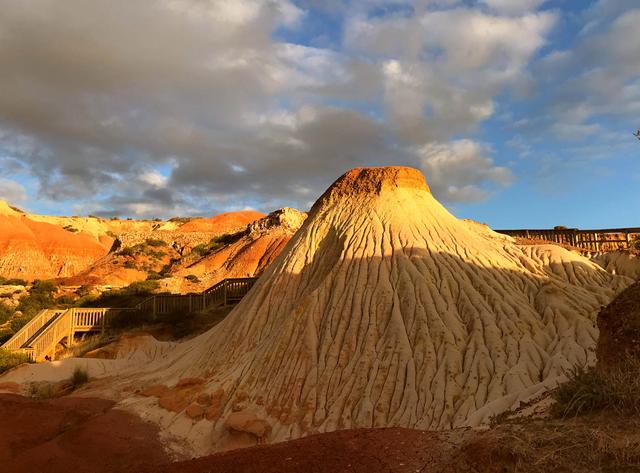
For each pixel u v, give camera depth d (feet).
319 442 26.91
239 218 326.44
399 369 58.54
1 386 76.54
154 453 51.03
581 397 22.72
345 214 89.20
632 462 17.49
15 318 138.72
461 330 62.18
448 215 90.33
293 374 62.59
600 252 97.30
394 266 73.82
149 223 391.04
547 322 63.46
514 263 78.54
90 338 111.55
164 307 118.83
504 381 53.72
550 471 18.33
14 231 293.64
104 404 62.85
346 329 66.23
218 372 70.08
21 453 46.11
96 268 215.72
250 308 78.84
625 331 25.72
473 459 20.77
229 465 26.21
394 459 23.41
